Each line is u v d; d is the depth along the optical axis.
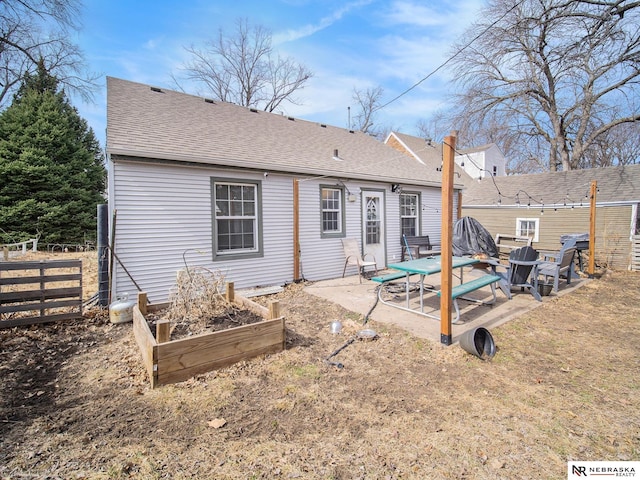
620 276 8.77
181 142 6.41
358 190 8.91
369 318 5.00
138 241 5.68
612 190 11.66
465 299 6.12
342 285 7.45
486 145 24.41
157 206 5.84
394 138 20.80
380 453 2.17
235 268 6.78
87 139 20.64
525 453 2.19
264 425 2.47
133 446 2.22
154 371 2.95
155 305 4.53
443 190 3.91
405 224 10.27
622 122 15.67
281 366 3.42
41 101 17.58
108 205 5.50
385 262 9.58
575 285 7.45
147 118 6.91
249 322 4.02
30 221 15.66
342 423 2.50
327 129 11.89
